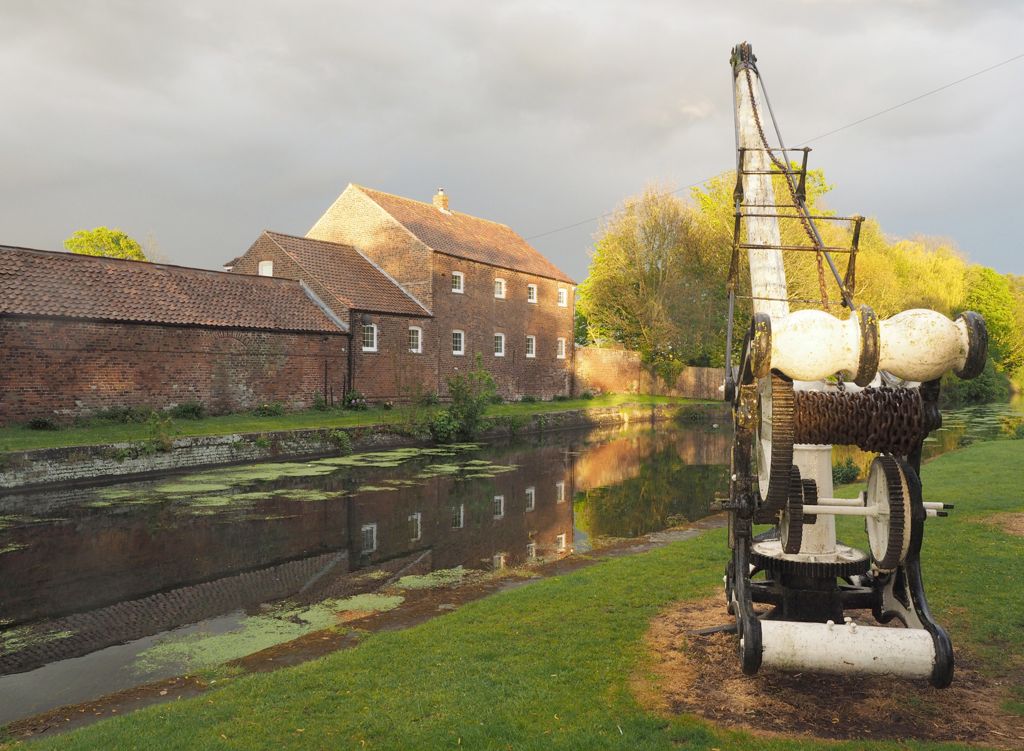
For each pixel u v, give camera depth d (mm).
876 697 5023
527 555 11570
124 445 18062
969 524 10672
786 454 4543
